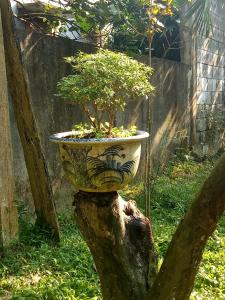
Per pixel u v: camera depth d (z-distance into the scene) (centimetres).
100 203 258
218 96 1042
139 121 668
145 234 272
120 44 647
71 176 259
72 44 514
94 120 293
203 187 199
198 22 603
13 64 406
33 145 418
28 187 467
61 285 337
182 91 819
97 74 262
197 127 912
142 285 262
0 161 385
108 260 263
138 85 273
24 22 603
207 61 952
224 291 349
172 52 872
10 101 438
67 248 410
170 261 217
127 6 609
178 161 789
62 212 514
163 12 438
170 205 574
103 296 271
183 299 223
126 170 254
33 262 376
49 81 485
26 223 438
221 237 464
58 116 502
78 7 557
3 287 343
